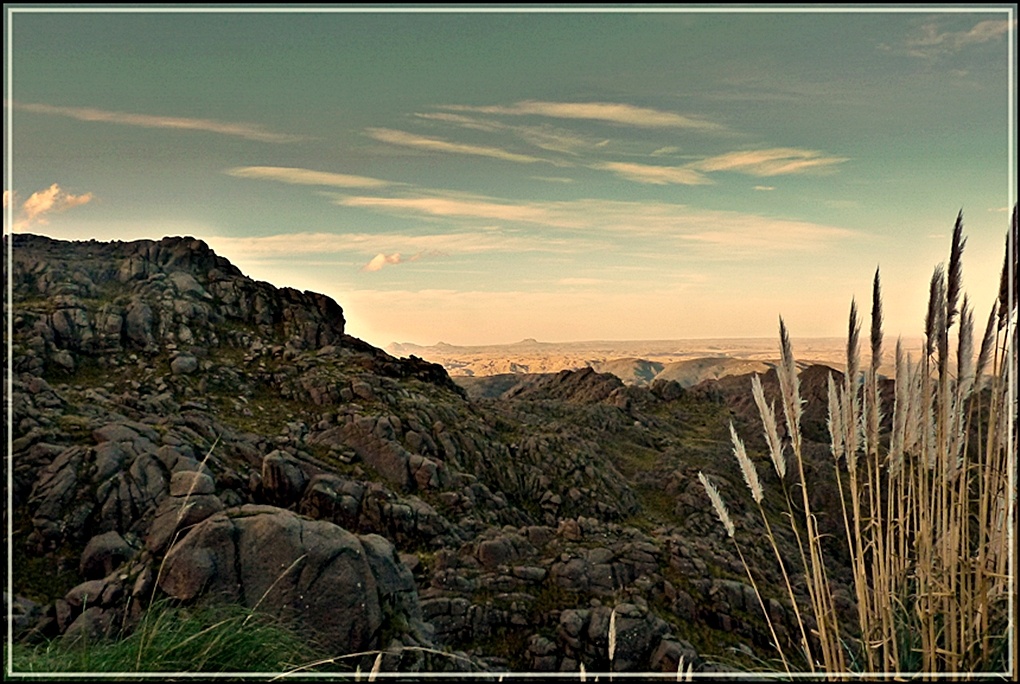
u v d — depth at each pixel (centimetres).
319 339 4097
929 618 437
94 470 1677
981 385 432
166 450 1798
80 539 1547
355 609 866
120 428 1884
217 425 2650
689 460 4081
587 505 3266
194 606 801
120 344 3306
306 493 2183
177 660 545
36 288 3550
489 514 2795
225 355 3531
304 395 3266
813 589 445
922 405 442
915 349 441
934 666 432
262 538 893
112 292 3744
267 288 4316
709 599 2181
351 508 2234
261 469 2259
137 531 1549
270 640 617
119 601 949
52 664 520
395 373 3856
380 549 974
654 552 2398
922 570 453
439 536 2342
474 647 1864
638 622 1888
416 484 2750
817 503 3394
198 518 1227
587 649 1845
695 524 3216
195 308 3750
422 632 948
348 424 2933
